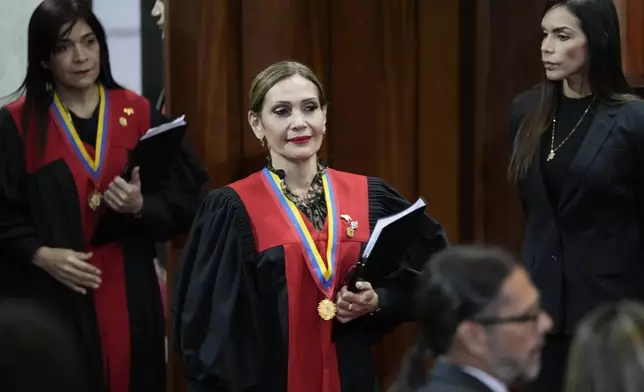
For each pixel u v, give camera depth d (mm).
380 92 11453
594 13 8406
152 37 12305
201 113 11266
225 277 7582
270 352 7590
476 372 5137
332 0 11328
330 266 7688
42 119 9523
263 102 7859
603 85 8578
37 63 9555
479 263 5230
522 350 5137
